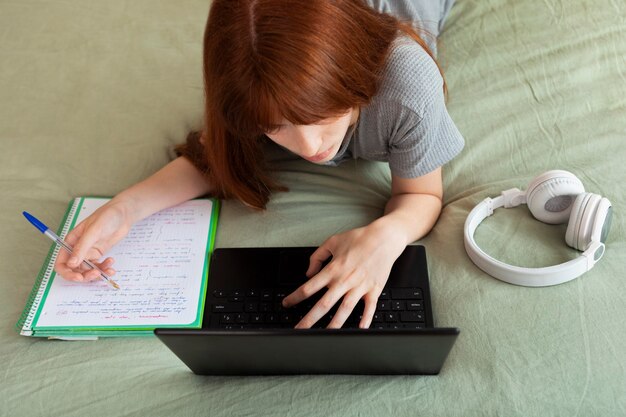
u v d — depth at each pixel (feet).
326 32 2.10
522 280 2.64
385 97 2.63
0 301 2.86
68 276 2.78
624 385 2.31
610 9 3.81
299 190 3.26
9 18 4.28
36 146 3.54
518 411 2.30
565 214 2.83
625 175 3.01
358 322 2.59
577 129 3.29
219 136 2.80
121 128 3.60
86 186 3.35
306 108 2.12
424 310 2.61
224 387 2.50
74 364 2.62
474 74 3.68
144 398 2.49
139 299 2.76
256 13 2.07
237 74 2.13
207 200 3.24
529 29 3.83
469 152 3.31
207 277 2.86
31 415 2.47
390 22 2.67
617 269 2.66
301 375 2.52
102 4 4.33
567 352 2.42
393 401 2.39
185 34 4.11
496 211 3.00
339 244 2.77
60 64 3.98
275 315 2.66
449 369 2.46
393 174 3.09
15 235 3.12
